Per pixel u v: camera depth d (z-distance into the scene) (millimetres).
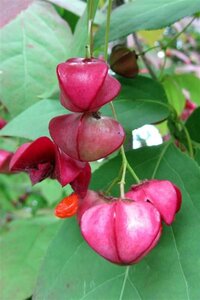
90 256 101
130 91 119
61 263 102
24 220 184
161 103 116
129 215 84
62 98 88
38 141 91
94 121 89
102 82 85
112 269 98
